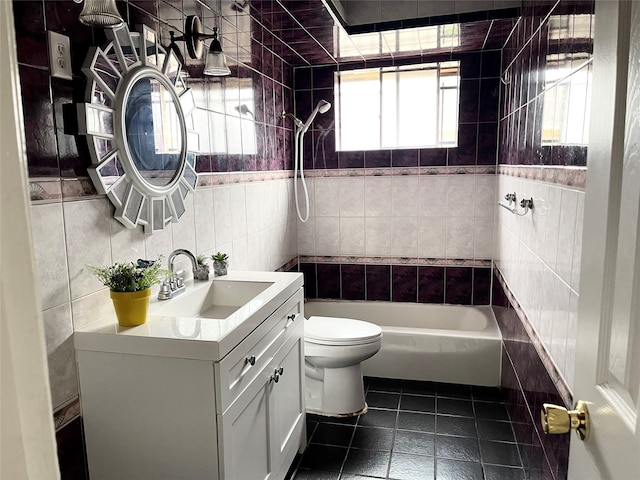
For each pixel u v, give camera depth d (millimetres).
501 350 2959
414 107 3527
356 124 3627
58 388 1392
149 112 1762
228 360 1425
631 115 642
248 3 2281
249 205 2805
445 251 3545
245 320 1551
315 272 3783
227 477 1440
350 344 2537
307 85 3557
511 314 2598
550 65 1755
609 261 714
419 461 2238
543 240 1812
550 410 821
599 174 755
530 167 2111
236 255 2637
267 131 3074
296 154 3297
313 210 3699
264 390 1760
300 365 2215
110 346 1425
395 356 3123
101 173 1510
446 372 3059
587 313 805
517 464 2199
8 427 336
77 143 1444
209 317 1973
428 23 2678
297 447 2203
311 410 2719
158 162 1826
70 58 1402
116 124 1574
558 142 1612
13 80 343
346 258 3711
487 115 3320
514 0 2512
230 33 2490
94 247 1527
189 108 2037
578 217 1347
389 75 3533
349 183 3611
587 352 799
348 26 2789
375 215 3611
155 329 1460
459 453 2297
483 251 3480
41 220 1316
